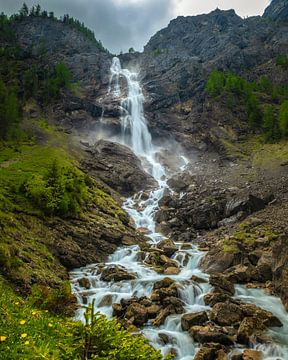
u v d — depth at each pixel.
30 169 57.06
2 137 81.88
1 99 89.62
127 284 30.39
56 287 28.34
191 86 122.88
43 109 106.88
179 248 43.03
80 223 43.00
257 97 111.94
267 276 32.12
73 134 95.75
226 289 29.05
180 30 196.12
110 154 81.12
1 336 10.12
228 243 38.84
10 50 135.12
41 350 8.89
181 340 20.92
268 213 48.69
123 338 8.16
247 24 186.62
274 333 21.98
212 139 93.69
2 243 29.05
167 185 72.00
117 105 111.00
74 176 52.75
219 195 59.28
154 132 102.69
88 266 36.66
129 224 51.81
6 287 23.88
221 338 20.56
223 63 138.62
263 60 142.75
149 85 128.75
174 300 25.36
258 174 70.38
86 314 8.19
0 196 39.62
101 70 142.00
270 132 91.00
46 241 36.06
